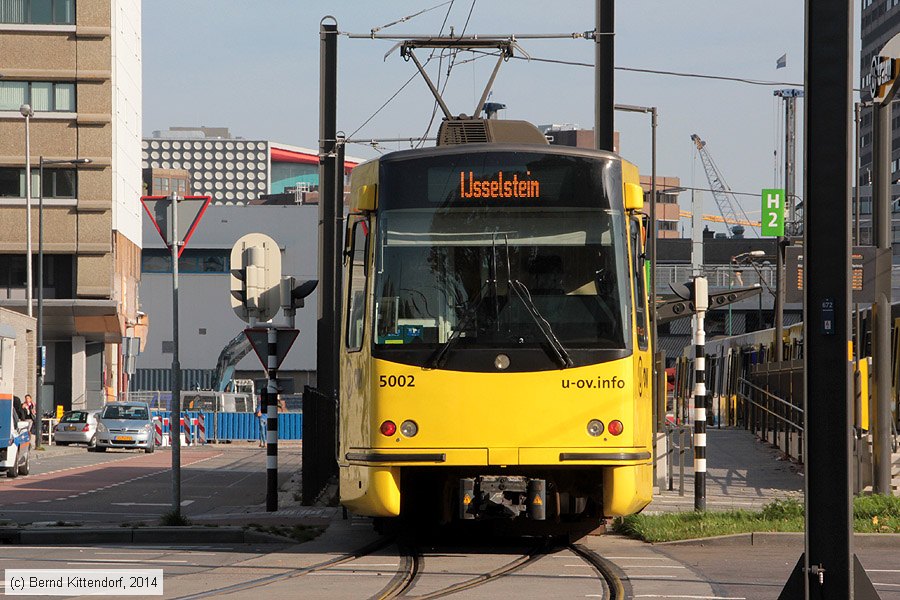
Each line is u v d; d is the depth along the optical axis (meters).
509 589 35.50
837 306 25.08
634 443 42.44
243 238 62.72
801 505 53.69
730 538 47.84
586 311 42.59
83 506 72.12
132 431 157.38
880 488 64.31
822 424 25.00
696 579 37.81
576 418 42.03
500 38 71.94
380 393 42.34
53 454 150.38
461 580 37.59
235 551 47.06
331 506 66.25
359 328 44.34
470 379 42.03
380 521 52.38
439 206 43.31
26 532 51.72
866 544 48.38
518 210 43.25
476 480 43.84
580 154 43.78
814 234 25.36
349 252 45.22
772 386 102.94
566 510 44.97
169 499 77.62
